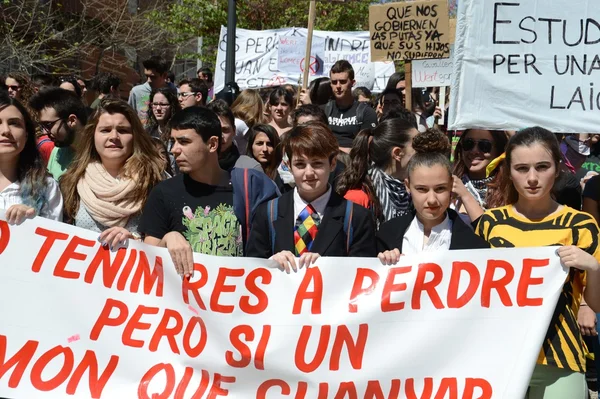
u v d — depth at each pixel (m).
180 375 3.88
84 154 4.53
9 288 3.84
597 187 5.27
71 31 17.22
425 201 3.88
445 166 3.88
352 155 4.86
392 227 4.11
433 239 3.99
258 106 8.10
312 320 3.90
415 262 3.89
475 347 3.82
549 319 3.71
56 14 16.89
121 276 3.93
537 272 3.77
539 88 5.25
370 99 11.14
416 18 7.86
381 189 4.79
